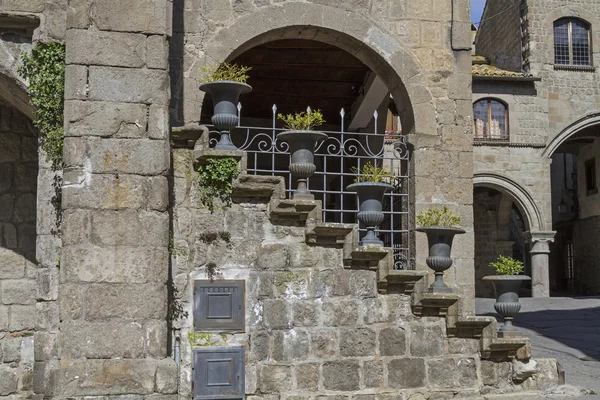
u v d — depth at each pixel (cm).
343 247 940
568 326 1667
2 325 1049
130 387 798
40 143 910
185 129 910
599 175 3189
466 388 962
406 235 1187
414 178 1167
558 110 2867
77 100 829
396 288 955
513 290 1002
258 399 905
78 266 809
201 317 903
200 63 1109
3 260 1063
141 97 841
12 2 907
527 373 980
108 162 827
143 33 850
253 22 1133
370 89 1541
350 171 1770
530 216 2828
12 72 916
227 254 916
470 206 1177
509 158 2833
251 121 1822
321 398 917
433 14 1198
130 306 814
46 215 903
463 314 990
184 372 895
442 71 1193
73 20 838
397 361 944
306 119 980
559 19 2914
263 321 916
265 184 916
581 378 1073
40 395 884
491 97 2834
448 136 1184
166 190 841
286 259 928
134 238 823
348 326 934
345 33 1166
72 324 802
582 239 3341
